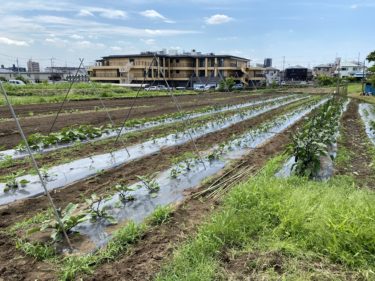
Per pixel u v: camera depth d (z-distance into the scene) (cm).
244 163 769
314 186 536
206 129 1244
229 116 1628
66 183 616
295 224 402
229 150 902
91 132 1029
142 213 489
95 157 798
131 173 682
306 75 8806
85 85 3731
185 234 418
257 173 670
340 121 1563
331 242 367
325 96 3441
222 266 345
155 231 425
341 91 3522
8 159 750
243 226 413
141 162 764
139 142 977
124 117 1539
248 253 367
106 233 425
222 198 532
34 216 470
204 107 2098
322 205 433
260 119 1577
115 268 346
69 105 2167
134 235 402
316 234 381
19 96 2641
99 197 543
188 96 3481
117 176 660
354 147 969
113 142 963
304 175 614
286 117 1644
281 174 667
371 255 348
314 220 402
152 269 342
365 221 388
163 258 362
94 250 382
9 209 494
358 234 367
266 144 986
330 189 514
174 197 553
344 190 521
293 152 646
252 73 6994
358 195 470
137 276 331
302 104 2439
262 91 4412
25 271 338
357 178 638
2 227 435
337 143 980
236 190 517
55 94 2947
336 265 343
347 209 417
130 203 524
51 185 603
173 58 6256
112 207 506
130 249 381
